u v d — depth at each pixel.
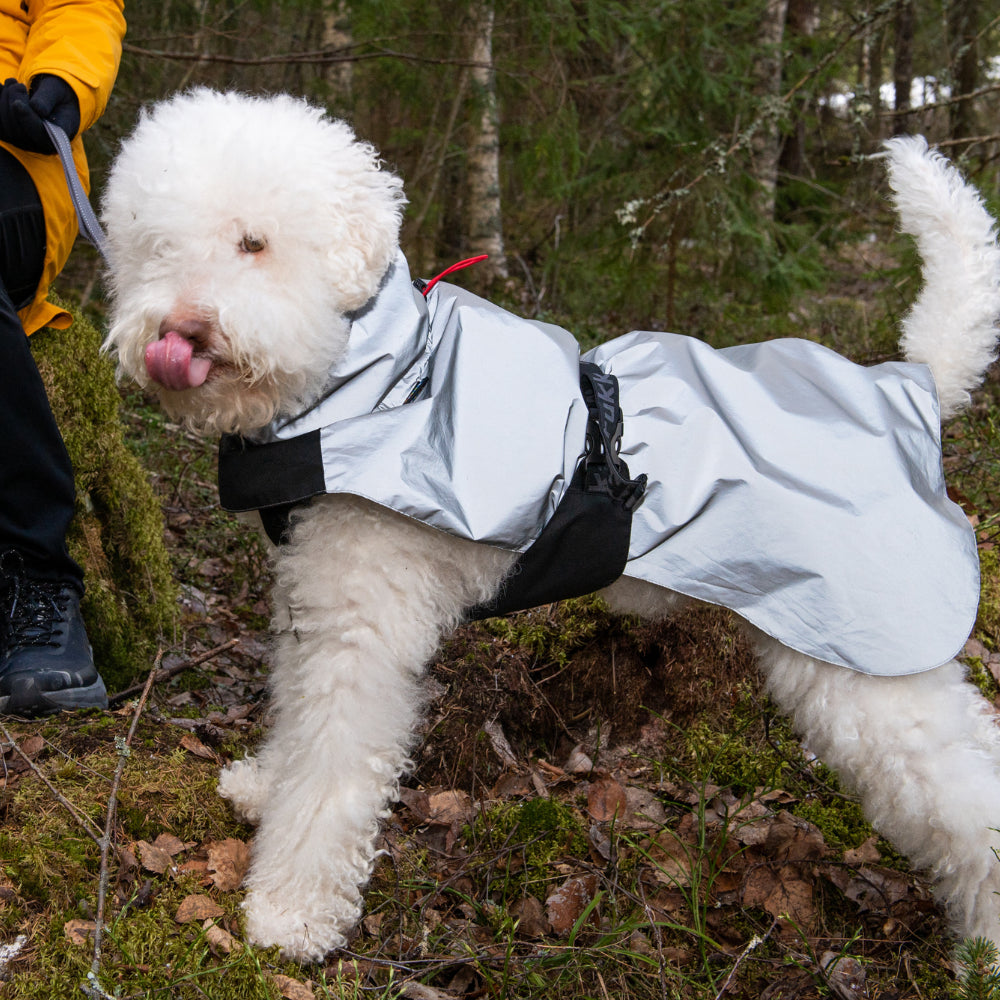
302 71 3.67
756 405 1.29
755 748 1.69
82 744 1.42
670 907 1.43
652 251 3.30
